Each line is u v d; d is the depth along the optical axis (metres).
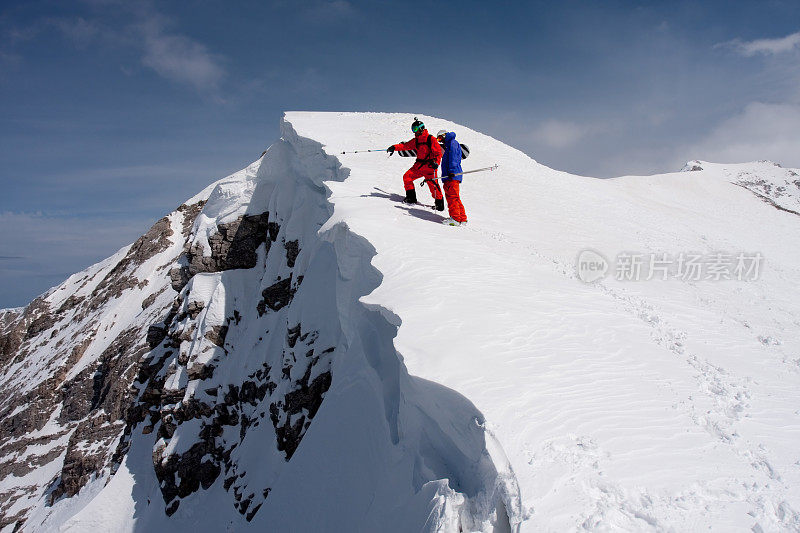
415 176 14.30
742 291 12.66
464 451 5.52
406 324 7.19
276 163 25.72
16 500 34.34
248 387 22.05
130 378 36.19
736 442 5.27
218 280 26.12
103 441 32.12
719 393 6.41
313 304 17.64
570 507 4.17
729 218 30.75
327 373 15.74
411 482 6.25
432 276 9.13
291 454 15.99
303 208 23.09
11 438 42.03
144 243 60.12
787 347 8.64
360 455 8.65
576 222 17.56
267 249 25.86
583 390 6.02
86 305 59.59
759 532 3.99
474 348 6.67
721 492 4.45
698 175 39.44
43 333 60.84
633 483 4.48
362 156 19.59
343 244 12.20
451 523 4.88
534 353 6.77
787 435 5.51
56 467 36.91
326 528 8.41
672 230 19.91
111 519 22.66
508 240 13.22
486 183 20.75
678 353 7.68
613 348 7.37
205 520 19.33
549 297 9.20
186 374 24.55
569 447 4.90
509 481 4.50
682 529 3.99
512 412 5.32
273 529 10.22
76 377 45.06
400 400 7.36
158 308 46.16
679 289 11.88
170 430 23.48
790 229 29.30
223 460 21.33
